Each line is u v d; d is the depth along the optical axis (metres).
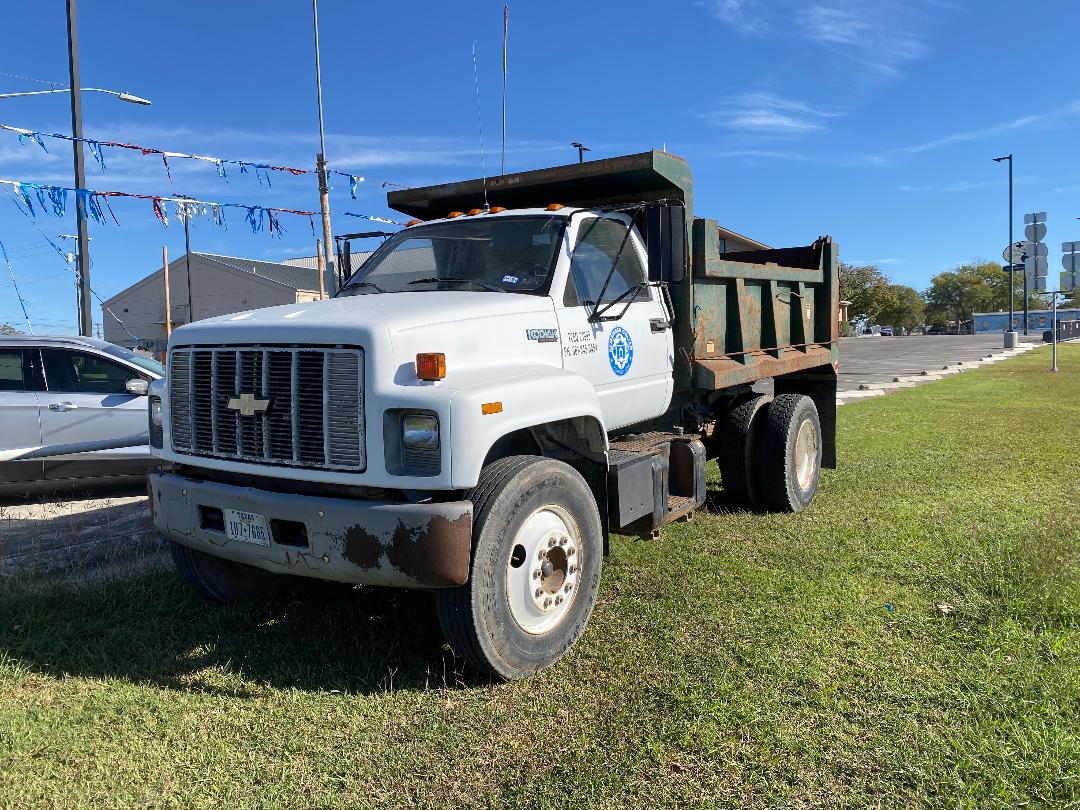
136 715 3.56
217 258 52.19
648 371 5.49
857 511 6.91
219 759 3.21
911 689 3.62
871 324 90.31
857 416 13.56
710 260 5.88
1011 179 48.00
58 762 3.20
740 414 6.98
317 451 3.74
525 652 3.88
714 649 4.10
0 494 7.49
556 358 4.56
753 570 5.32
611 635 4.34
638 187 5.83
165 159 9.79
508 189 5.94
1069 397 16.28
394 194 6.46
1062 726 3.28
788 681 3.72
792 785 2.96
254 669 4.03
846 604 4.65
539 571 3.97
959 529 6.17
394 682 3.85
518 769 3.11
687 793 2.92
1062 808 2.79
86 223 13.56
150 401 4.62
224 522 4.04
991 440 10.66
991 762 3.05
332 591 5.11
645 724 3.40
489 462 4.29
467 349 3.99
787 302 7.43
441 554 3.49
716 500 7.40
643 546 5.95
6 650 4.19
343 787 3.02
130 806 2.92
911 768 3.02
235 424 4.01
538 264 4.82
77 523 6.88
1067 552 5.27
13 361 7.71
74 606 4.75
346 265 6.02
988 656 3.94
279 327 3.87
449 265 5.09
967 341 48.75
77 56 12.91
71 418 7.73
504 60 6.47
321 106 14.20
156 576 5.23
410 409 3.56
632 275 5.48
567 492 4.14
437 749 3.27
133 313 54.06
